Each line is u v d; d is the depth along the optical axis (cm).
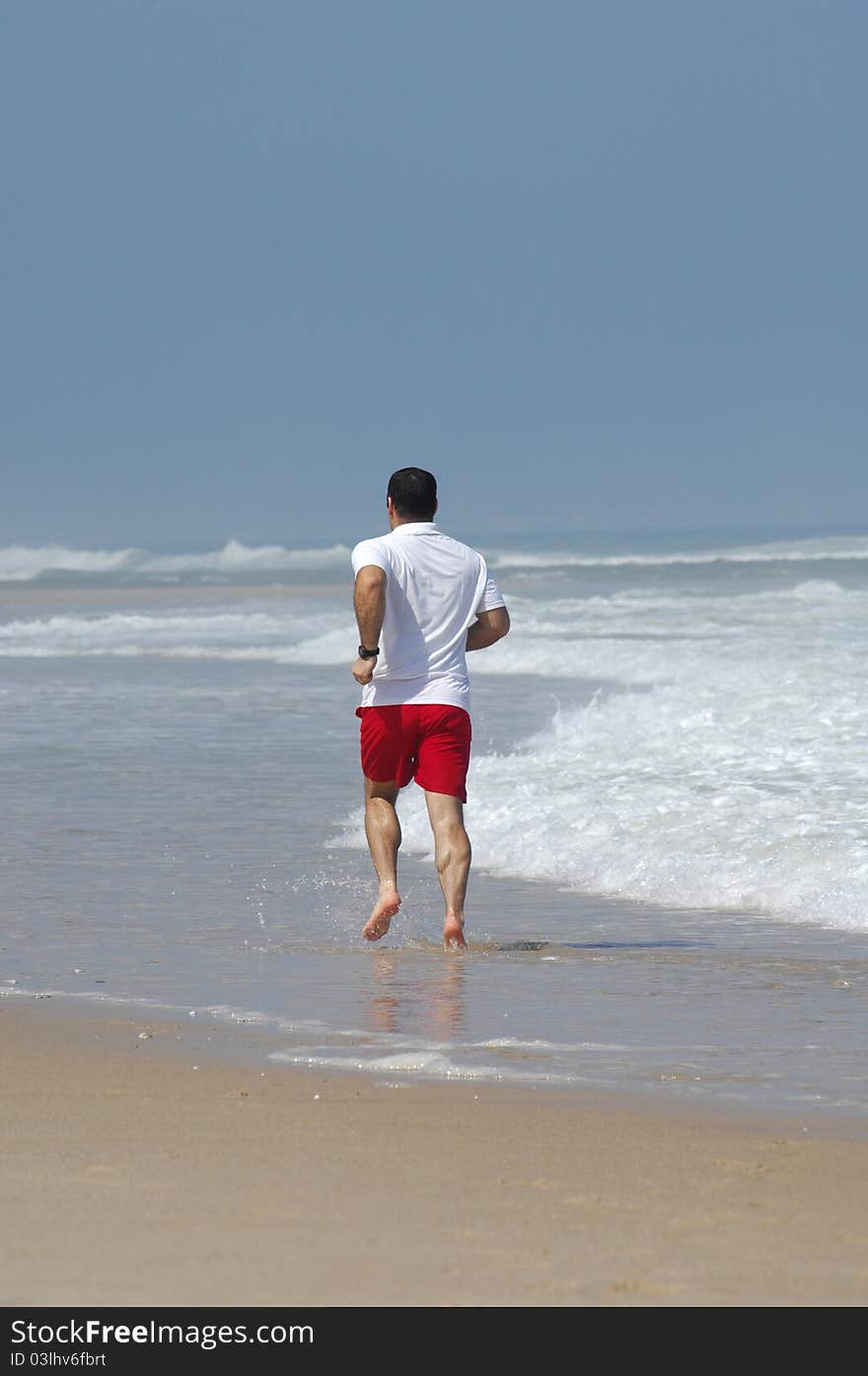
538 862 2808
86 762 4272
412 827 3153
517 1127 1322
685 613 10244
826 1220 1074
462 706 2244
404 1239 1018
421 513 2266
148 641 9369
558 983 1956
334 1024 1741
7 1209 1066
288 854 2948
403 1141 1270
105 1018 1766
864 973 2003
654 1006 1831
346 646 8194
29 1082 1470
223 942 2222
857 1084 1493
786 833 2730
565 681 6425
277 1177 1158
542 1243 1016
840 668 5278
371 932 2194
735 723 4091
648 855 2719
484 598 2269
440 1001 1858
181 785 3844
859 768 3366
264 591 16038
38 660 8181
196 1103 1395
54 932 2289
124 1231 1022
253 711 5616
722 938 2233
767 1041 1662
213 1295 916
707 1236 1037
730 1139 1293
